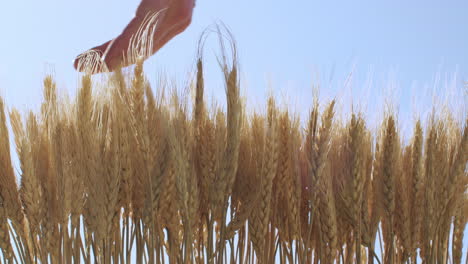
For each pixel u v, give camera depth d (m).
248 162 0.77
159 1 0.87
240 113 0.74
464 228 0.80
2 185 0.73
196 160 0.77
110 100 0.74
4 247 0.73
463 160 0.78
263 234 0.76
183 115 0.74
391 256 0.77
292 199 0.76
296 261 0.77
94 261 0.74
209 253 0.75
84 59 0.77
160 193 0.74
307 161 0.77
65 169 0.72
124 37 0.83
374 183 0.79
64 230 0.73
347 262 0.79
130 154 0.75
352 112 0.77
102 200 0.73
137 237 0.75
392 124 0.78
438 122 0.79
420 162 0.78
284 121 0.78
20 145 0.73
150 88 0.75
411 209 0.78
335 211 0.76
